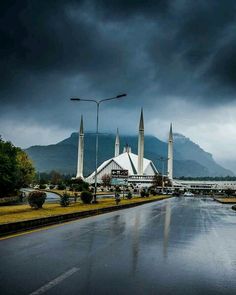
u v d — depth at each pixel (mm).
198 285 8172
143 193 88250
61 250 11906
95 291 7414
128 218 27016
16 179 60281
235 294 7605
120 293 7336
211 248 13500
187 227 21203
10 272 8781
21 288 7469
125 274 8930
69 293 7227
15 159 62031
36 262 9938
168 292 7535
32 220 18406
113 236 16047
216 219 27828
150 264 10211
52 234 15945
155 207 45812
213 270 9766
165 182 177750
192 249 13102
